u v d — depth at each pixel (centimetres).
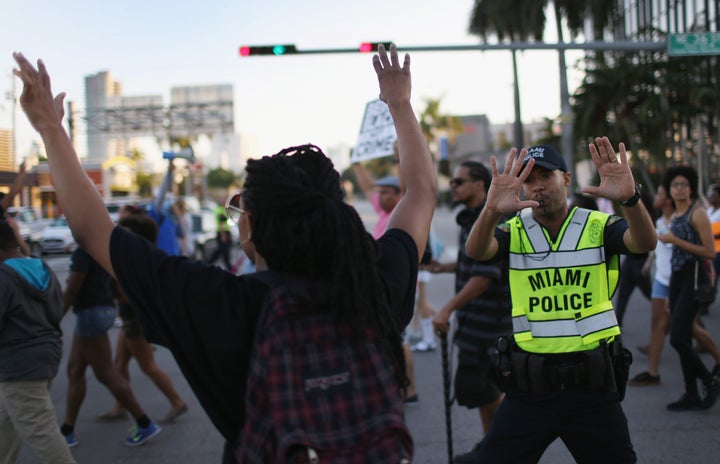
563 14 2867
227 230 1520
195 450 495
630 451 279
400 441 155
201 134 4016
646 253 272
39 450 379
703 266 523
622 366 278
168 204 1305
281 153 177
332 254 159
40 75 173
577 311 283
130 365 766
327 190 172
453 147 6247
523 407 284
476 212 423
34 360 375
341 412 151
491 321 402
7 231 385
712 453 447
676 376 632
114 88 3822
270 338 155
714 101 2112
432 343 775
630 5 3025
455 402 580
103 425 560
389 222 197
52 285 394
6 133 1148
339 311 156
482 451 294
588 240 288
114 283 502
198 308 162
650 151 2295
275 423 149
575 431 279
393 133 624
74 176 172
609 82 2273
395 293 177
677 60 2211
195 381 170
